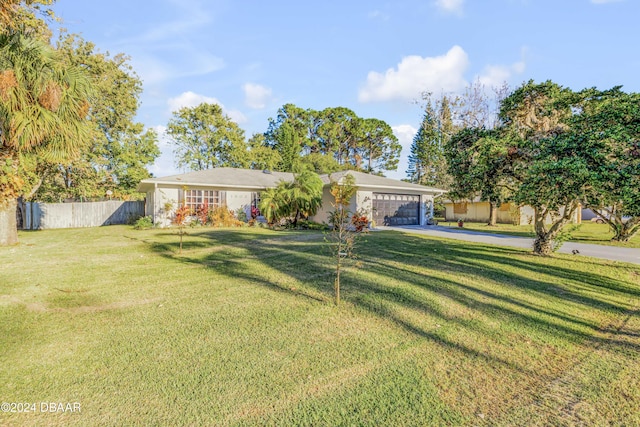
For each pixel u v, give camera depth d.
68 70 7.87
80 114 8.26
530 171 7.40
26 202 19.56
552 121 8.87
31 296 5.43
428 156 33.94
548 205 7.72
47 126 7.49
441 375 3.17
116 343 3.75
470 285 6.23
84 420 2.47
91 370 3.17
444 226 20.97
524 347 3.81
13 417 2.49
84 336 3.93
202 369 3.21
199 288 5.97
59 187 21.42
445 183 29.44
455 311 4.91
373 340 3.90
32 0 10.03
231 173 20.83
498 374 3.22
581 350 3.78
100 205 21.73
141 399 2.73
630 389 3.00
